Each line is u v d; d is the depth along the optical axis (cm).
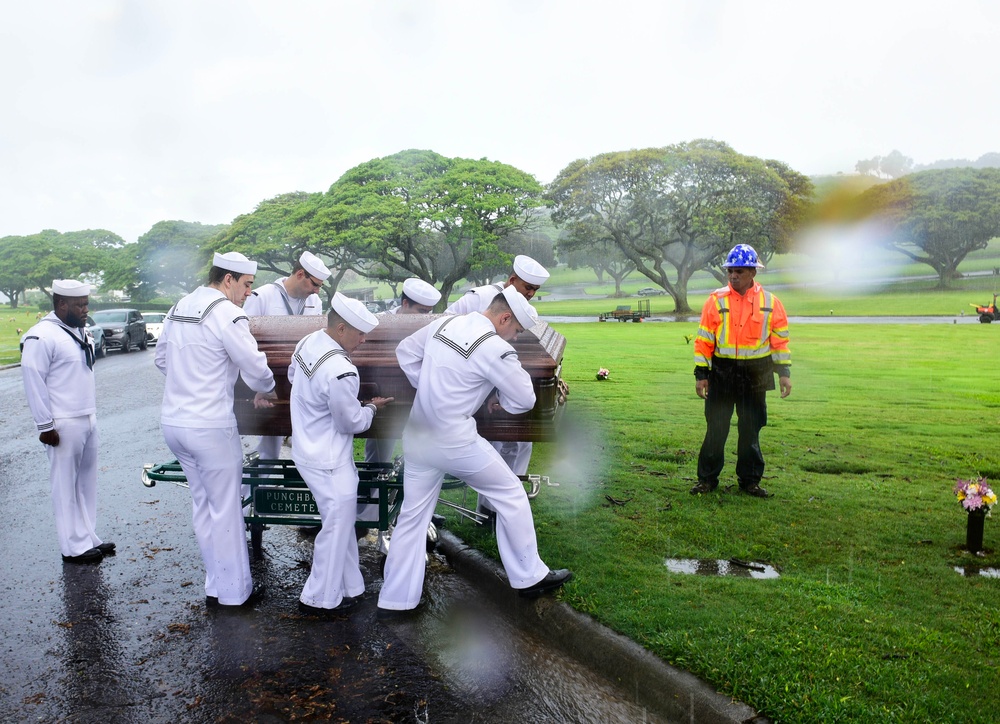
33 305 11356
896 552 473
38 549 544
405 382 461
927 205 5584
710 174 5034
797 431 878
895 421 941
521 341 468
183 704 338
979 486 466
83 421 514
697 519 541
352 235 4788
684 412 1019
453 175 5069
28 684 355
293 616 430
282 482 471
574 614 395
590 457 750
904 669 323
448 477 574
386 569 427
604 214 5600
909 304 4566
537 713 331
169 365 430
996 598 398
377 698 343
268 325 503
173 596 459
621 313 4434
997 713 290
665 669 336
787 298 5409
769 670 325
